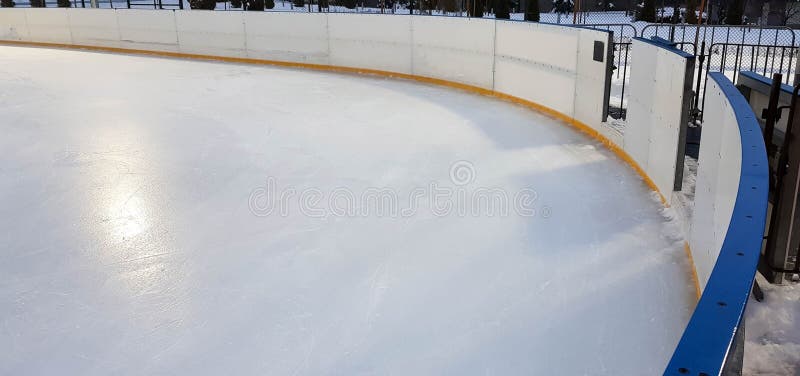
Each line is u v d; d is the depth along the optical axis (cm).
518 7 2600
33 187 559
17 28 1850
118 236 449
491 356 295
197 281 377
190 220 475
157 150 673
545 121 784
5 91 1060
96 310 348
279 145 685
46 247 433
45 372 294
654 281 361
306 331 321
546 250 408
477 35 973
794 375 257
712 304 118
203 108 895
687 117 444
